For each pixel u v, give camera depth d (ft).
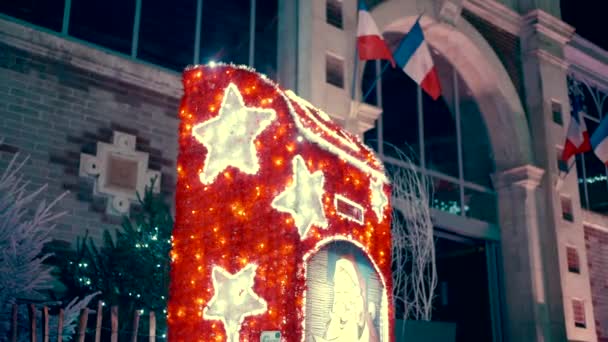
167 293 20.11
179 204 15.16
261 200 14.02
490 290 41.65
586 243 45.75
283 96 14.46
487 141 44.52
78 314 17.24
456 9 40.96
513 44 46.03
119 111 25.31
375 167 16.83
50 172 22.98
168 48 28.94
